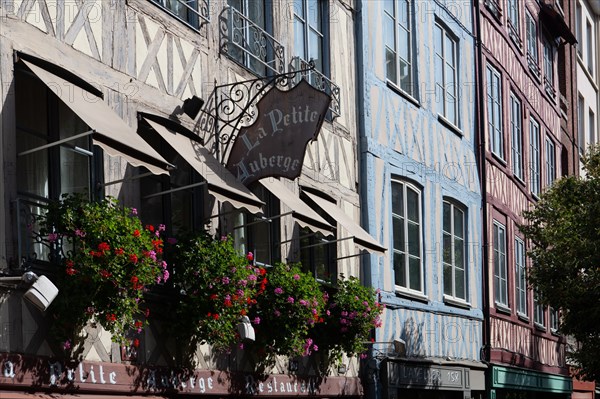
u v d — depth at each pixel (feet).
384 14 55.67
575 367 62.90
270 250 42.55
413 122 57.93
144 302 32.37
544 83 90.74
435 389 56.95
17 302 26.81
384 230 52.90
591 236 61.36
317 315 40.14
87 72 30.35
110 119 28.48
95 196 30.78
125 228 28.76
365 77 52.29
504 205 73.87
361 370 50.44
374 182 52.34
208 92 37.63
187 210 36.06
